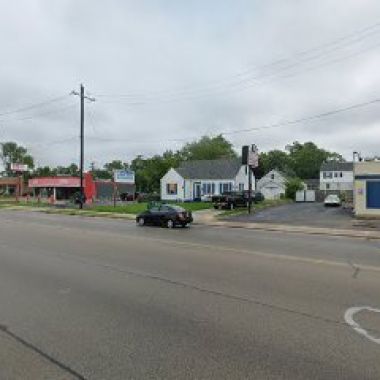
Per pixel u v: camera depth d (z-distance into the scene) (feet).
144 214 106.63
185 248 60.34
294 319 26.66
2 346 22.62
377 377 18.48
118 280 38.63
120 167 398.01
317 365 19.70
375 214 122.01
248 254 54.75
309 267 45.11
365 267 45.29
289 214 135.64
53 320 26.94
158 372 19.12
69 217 134.41
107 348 22.07
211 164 231.30
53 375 19.03
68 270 43.60
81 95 170.60
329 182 333.01
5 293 34.01
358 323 25.84
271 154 430.20
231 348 21.85
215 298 31.96
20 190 329.93
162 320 26.68
